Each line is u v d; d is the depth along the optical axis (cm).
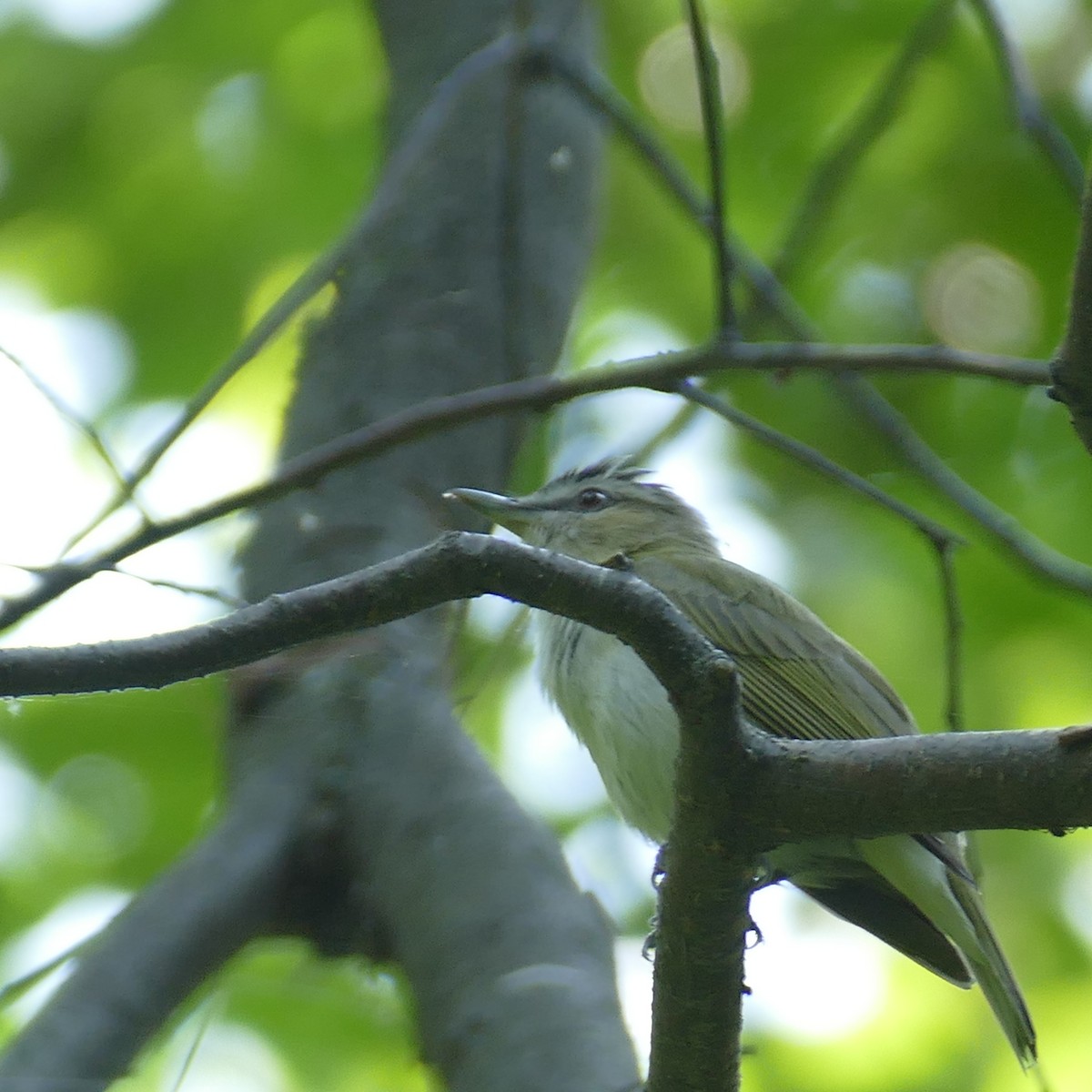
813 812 563
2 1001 760
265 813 853
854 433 1418
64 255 1406
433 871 814
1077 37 1398
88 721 1228
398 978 830
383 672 906
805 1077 1270
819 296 1416
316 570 935
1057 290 1376
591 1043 716
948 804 551
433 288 1052
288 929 842
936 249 1407
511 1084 703
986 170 1397
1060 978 1298
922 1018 1290
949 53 1392
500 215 1078
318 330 1060
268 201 1410
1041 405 1386
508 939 772
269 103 1435
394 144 1125
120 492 727
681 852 583
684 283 1480
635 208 1482
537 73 998
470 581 559
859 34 1406
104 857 1238
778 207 1428
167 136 1419
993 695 1312
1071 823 544
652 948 747
